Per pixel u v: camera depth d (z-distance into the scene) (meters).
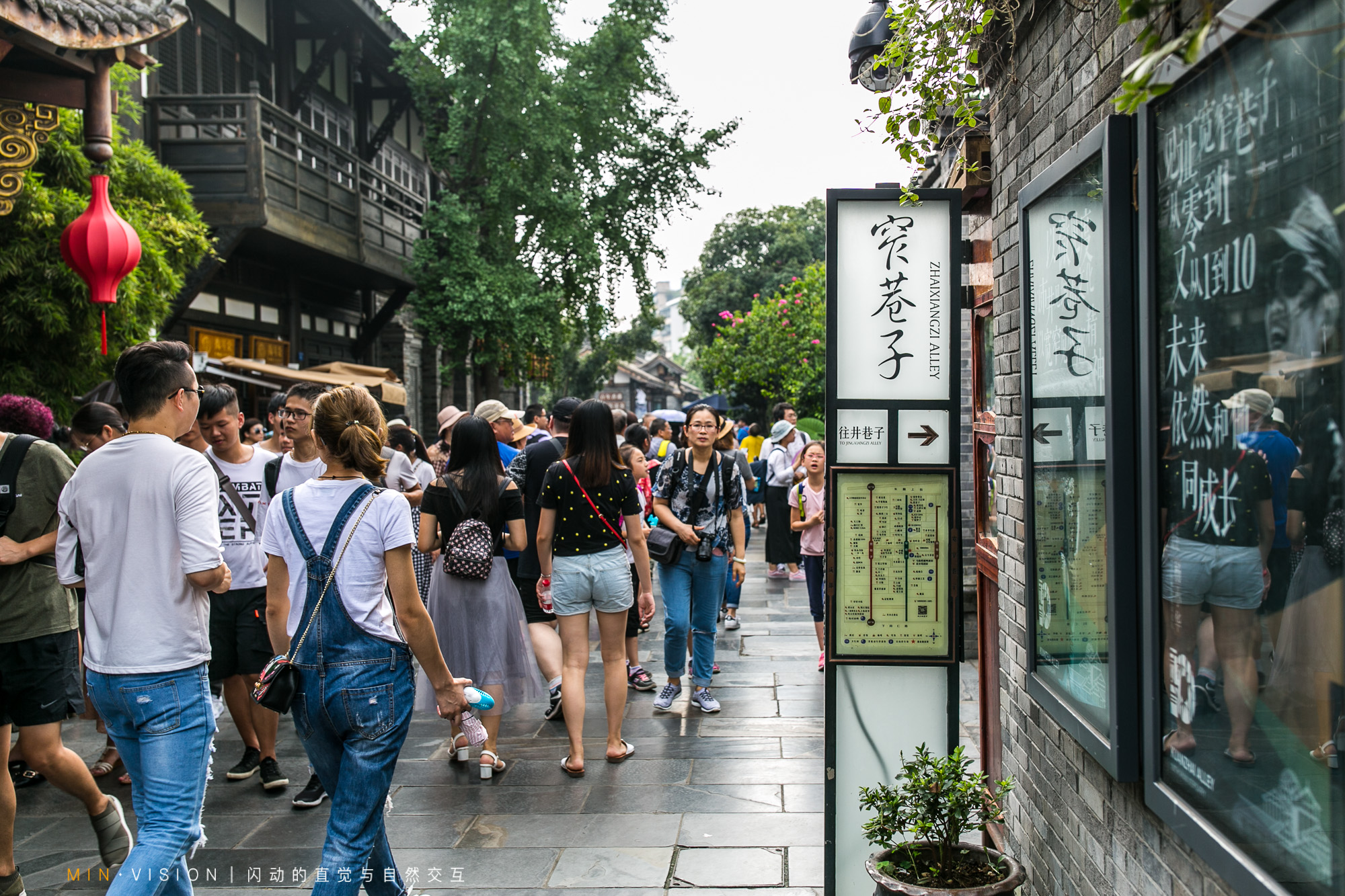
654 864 3.83
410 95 18.45
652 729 5.61
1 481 3.59
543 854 3.94
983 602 4.21
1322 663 1.46
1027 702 3.10
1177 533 1.92
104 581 2.99
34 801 4.66
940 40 2.97
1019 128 3.06
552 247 17.20
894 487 3.26
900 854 2.97
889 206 3.26
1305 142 1.46
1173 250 1.92
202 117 12.59
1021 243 2.86
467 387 24.08
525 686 5.00
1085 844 2.56
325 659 2.88
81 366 7.54
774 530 10.29
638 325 37.06
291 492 3.04
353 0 14.39
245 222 11.11
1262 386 1.60
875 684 3.30
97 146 5.77
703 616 5.93
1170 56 1.87
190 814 2.97
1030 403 2.86
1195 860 1.92
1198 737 1.85
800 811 4.36
